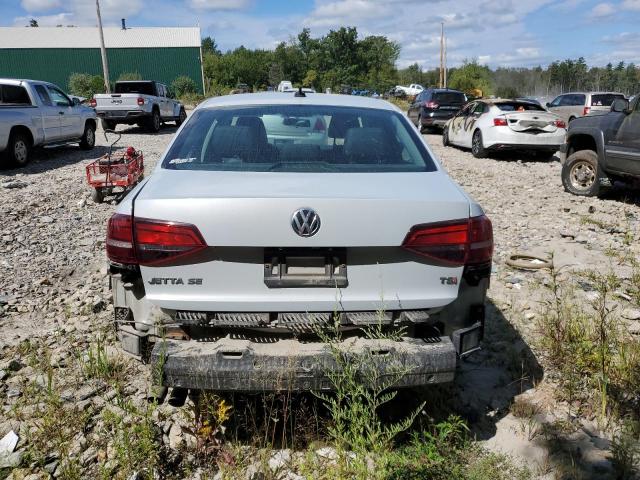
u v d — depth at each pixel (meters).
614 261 6.32
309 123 3.75
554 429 3.34
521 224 7.93
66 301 5.09
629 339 4.29
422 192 3.04
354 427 2.90
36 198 9.29
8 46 55.72
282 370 2.79
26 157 12.97
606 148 9.26
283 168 3.35
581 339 4.09
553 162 14.98
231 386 2.82
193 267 2.85
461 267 2.97
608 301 5.15
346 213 2.81
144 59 57.31
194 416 3.30
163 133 22.08
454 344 3.03
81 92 49.12
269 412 3.26
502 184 11.20
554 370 3.96
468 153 16.67
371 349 2.86
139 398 3.57
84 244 6.87
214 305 2.87
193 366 2.81
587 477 2.95
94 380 3.74
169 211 2.83
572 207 9.09
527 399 3.64
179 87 54.22
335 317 2.81
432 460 2.95
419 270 2.92
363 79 88.94
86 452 3.09
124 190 9.23
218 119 3.81
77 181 11.01
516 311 4.90
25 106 12.98
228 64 83.31
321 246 2.82
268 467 2.87
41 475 2.93
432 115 21.97
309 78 87.06
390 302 2.91
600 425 3.38
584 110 21.80
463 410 3.51
